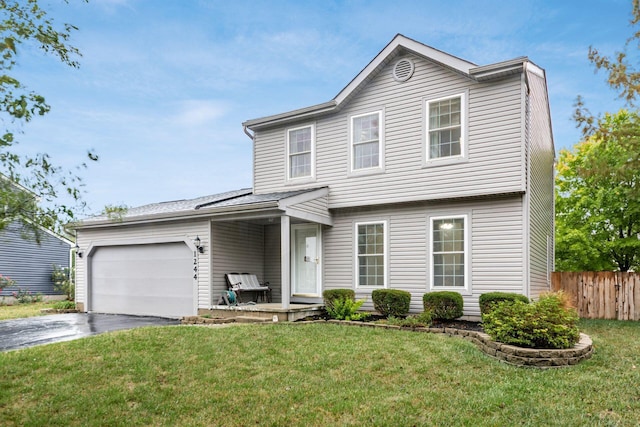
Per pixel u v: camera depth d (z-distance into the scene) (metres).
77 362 7.00
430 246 11.62
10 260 20.64
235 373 6.61
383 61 12.40
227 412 5.36
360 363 7.00
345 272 12.93
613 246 18.16
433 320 10.66
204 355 7.40
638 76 13.09
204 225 12.81
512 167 10.48
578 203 19.02
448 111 11.52
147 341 8.22
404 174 12.01
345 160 13.05
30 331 10.53
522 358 6.86
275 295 14.43
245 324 10.33
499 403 5.37
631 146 13.51
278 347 7.89
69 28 4.79
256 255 14.50
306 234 13.80
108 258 15.15
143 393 5.88
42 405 5.52
